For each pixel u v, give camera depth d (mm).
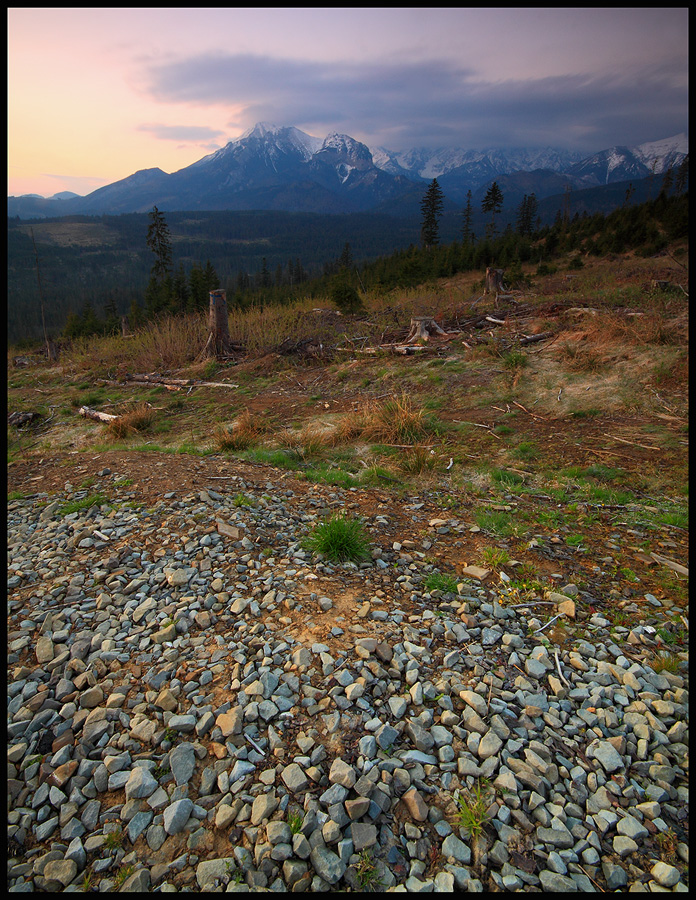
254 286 100250
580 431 7062
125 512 5145
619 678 2934
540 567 4117
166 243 42969
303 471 6707
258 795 2219
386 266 42594
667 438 6402
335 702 2693
